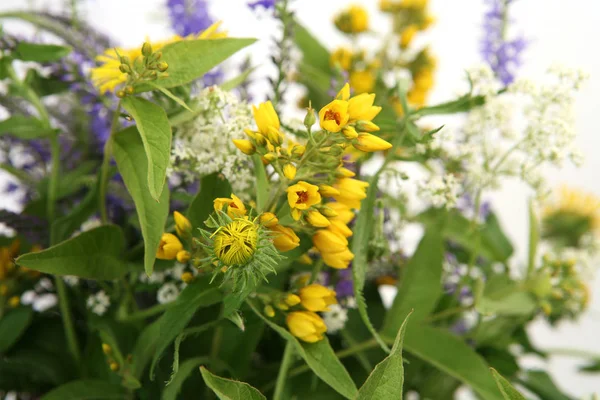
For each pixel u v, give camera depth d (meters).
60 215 0.54
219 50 0.43
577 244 0.64
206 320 0.45
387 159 0.45
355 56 0.67
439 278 0.50
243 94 0.53
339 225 0.41
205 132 0.45
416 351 0.49
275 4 0.50
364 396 0.37
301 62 0.66
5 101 0.56
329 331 0.50
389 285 0.56
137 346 0.46
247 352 0.49
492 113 0.51
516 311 0.53
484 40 0.60
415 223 0.58
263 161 0.41
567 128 0.49
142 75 0.41
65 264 0.44
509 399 0.37
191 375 0.51
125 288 0.49
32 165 0.60
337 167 0.41
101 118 0.56
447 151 0.51
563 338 0.92
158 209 0.42
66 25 0.56
